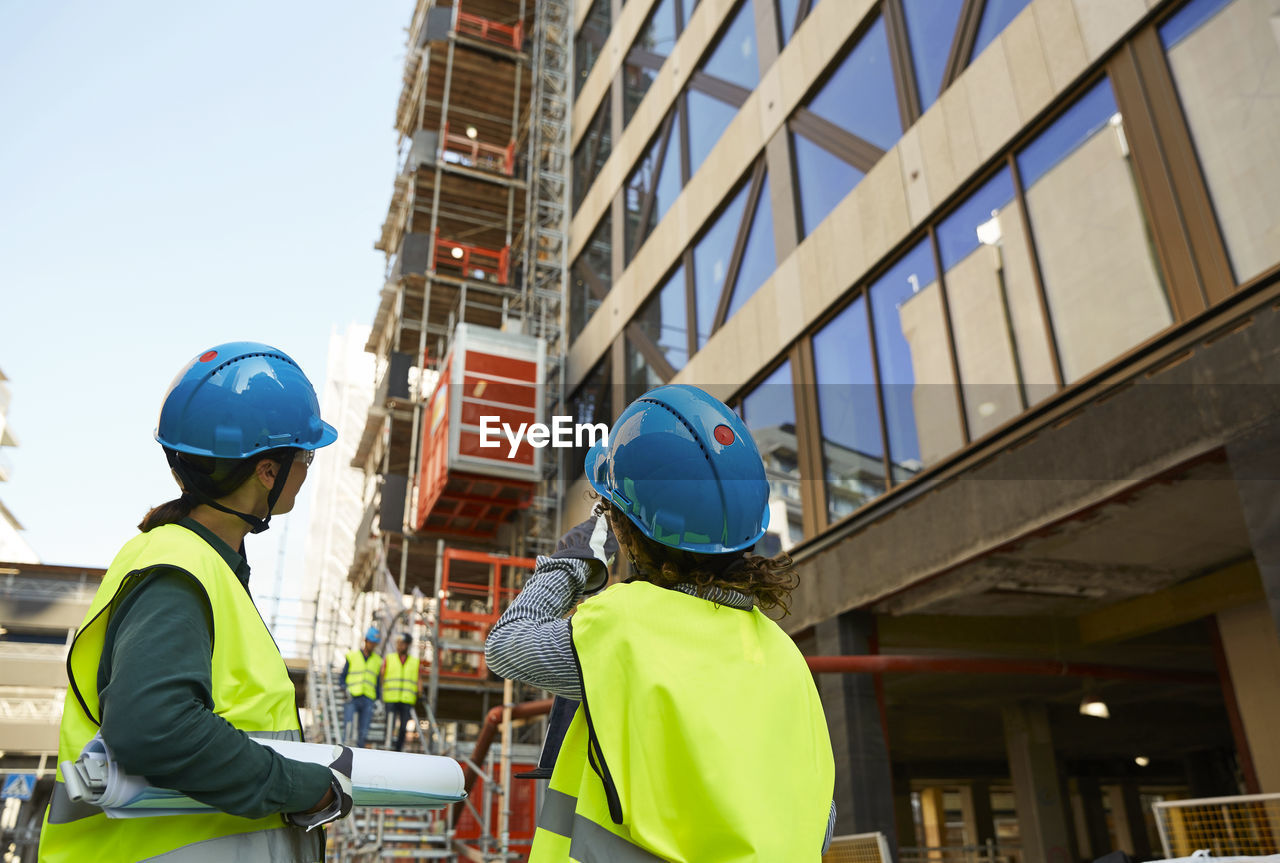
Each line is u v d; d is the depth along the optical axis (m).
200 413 1.79
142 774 1.37
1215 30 6.74
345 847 12.41
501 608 19.19
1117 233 7.39
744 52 14.89
